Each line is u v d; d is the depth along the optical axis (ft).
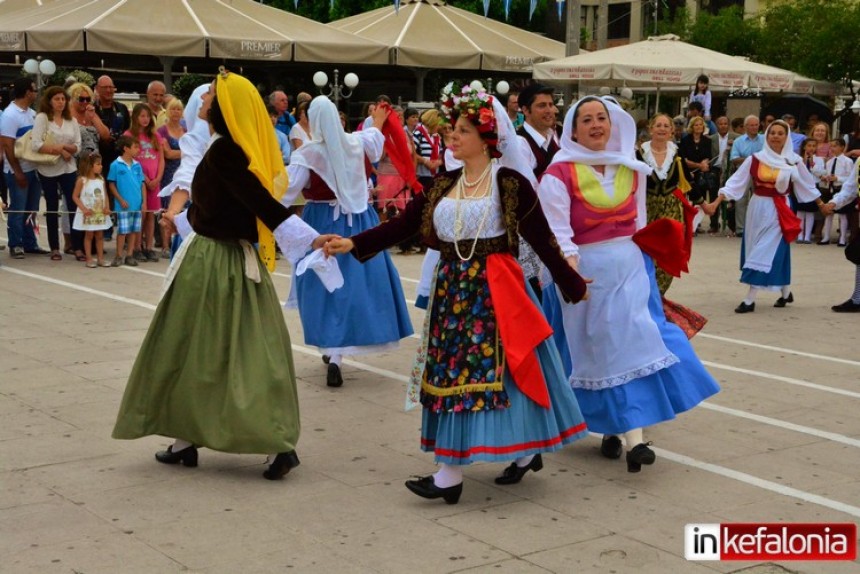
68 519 14.88
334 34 61.67
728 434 20.08
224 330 16.28
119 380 22.61
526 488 16.76
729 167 54.60
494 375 15.31
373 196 44.27
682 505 16.10
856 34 78.38
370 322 22.93
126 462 17.42
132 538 14.25
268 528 14.74
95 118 39.83
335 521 15.07
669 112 102.89
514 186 15.49
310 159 22.98
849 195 33.35
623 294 17.46
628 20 142.31
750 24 105.19
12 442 18.29
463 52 64.59
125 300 31.96
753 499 16.46
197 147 18.92
